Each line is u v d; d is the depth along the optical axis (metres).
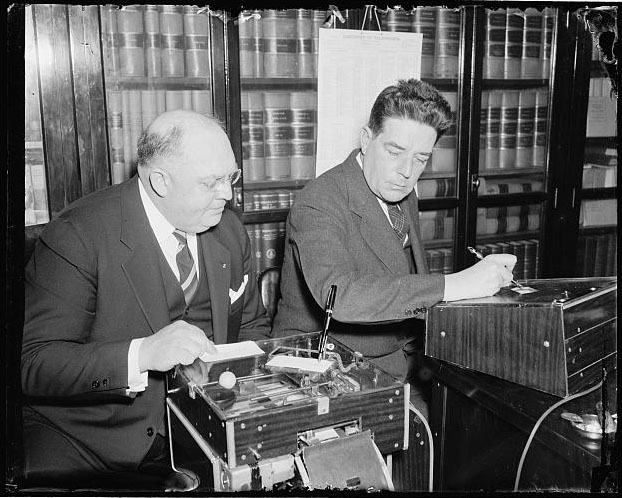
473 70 2.65
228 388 1.05
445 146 2.74
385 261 1.62
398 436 1.06
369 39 2.51
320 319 1.67
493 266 1.36
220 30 2.25
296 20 2.43
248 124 2.43
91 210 1.43
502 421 1.30
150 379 1.40
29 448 1.31
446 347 1.33
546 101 2.89
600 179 3.07
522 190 2.92
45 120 2.00
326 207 1.56
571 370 1.14
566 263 3.06
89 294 1.39
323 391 1.03
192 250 1.51
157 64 2.22
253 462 0.93
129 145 2.23
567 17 2.73
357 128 2.58
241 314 1.67
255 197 2.50
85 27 1.99
